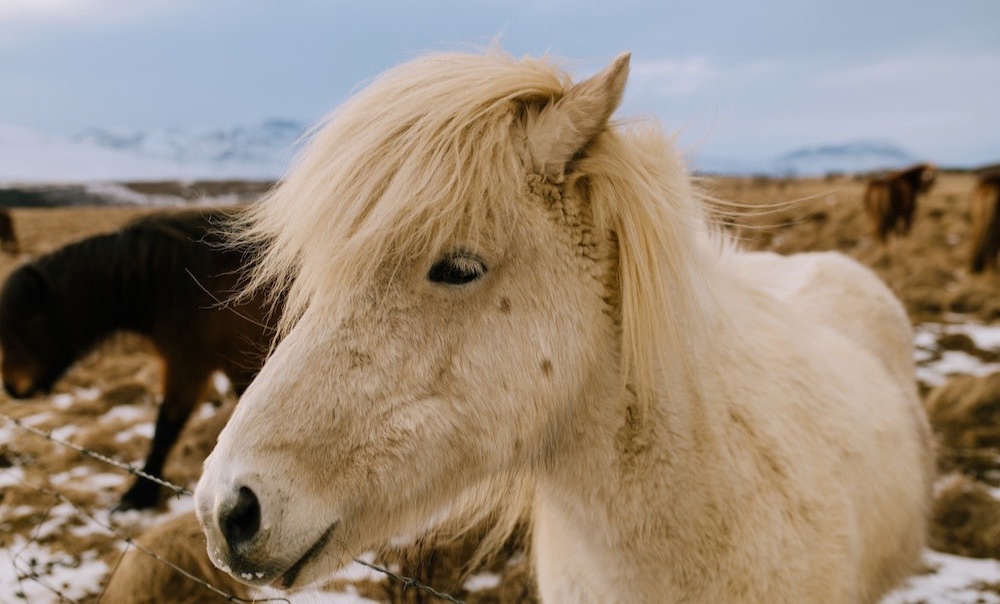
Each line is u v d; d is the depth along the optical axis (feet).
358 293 4.20
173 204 178.70
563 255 4.45
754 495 4.84
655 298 4.51
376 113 4.32
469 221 4.16
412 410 4.19
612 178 4.54
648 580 5.00
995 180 36.04
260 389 4.17
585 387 4.68
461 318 4.26
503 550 10.43
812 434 5.39
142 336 14.38
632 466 4.76
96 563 11.62
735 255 7.43
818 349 6.32
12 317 13.96
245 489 3.92
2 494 13.99
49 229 81.92
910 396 8.07
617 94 4.32
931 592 10.32
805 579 4.94
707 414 4.79
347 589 9.37
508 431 4.41
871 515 5.80
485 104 4.36
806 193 72.54
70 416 18.52
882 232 47.09
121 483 14.90
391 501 4.29
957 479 12.98
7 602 10.35
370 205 4.12
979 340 24.30
